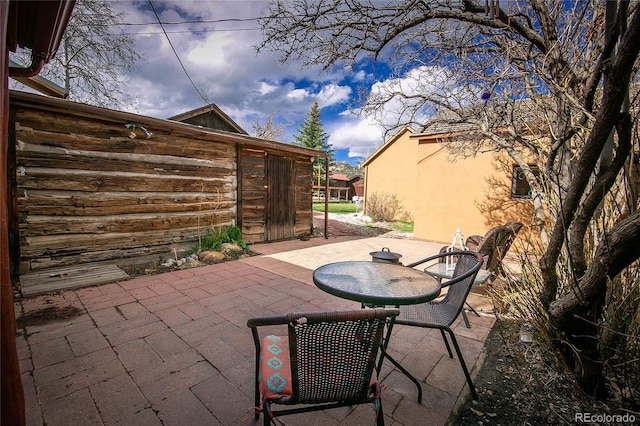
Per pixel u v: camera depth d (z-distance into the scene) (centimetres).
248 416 151
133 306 292
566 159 238
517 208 643
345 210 1781
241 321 263
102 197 416
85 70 926
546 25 239
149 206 466
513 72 270
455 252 229
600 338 168
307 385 109
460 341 239
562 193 227
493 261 308
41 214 367
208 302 306
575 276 156
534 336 218
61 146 377
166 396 165
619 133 127
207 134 504
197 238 535
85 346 215
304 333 102
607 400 167
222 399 163
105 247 422
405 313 201
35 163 359
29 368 188
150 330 242
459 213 725
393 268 209
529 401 170
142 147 454
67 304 293
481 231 693
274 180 675
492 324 272
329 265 216
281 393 114
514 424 153
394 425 149
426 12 261
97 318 263
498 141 334
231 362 199
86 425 143
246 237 621
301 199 755
